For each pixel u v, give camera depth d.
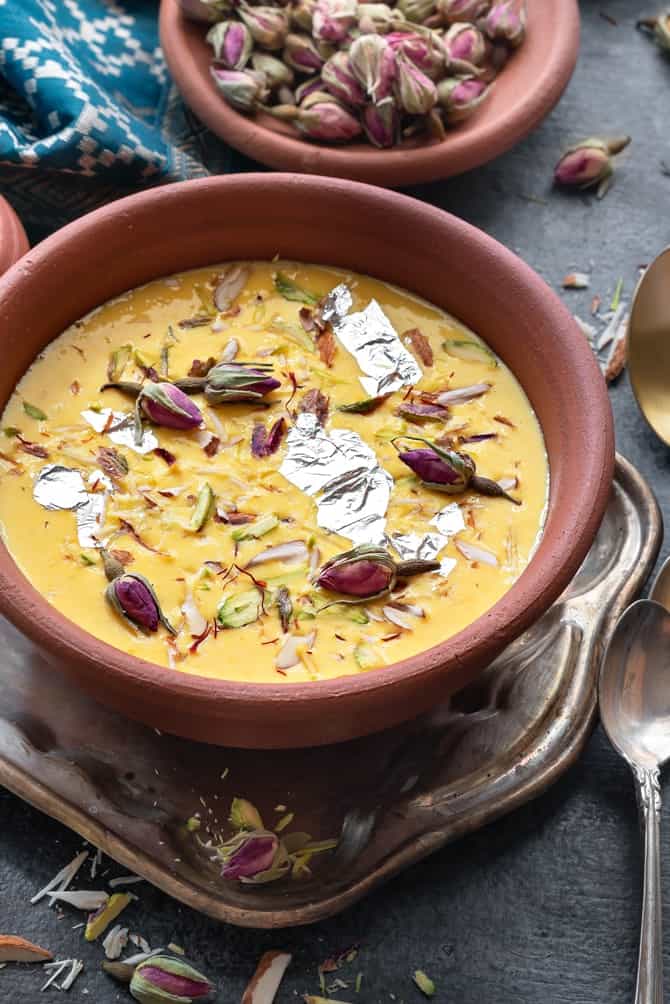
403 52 0.73
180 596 0.61
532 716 0.63
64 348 0.65
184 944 0.61
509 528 0.62
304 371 0.65
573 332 0.63
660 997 0.59
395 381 0.65
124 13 0.80
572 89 0.82
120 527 0.62
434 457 0.62
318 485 0.63
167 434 0.64
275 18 0.75
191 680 0.57
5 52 0.73
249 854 0.59
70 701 0.63
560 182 0.78
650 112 0.81
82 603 0.60
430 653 0.58
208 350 0.66
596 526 0.60
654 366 0.71
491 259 0.65
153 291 0.67
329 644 0.60
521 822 0.63
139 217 0.65
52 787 0.61
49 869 0.62
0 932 0.61
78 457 0.63
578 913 0.62
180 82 0.75
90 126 0.72
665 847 0.63
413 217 0.66
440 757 0.63
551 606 0.61
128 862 0.60
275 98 0.75
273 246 0.67
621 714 0.64
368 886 0.60
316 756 0.63
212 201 0.66
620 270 0.76
